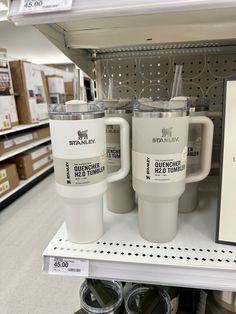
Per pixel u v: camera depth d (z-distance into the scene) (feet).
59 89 11.93
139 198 1.53
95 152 1.37
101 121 1.37
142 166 1.37
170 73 2.71
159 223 1.49
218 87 2.65
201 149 1.62
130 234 1.64
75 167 1.35
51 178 11.23
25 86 9.00
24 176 9.49
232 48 2.51
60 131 1.31
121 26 1.79
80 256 1.45
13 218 7.45
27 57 21.59
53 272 1.47
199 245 1.50
